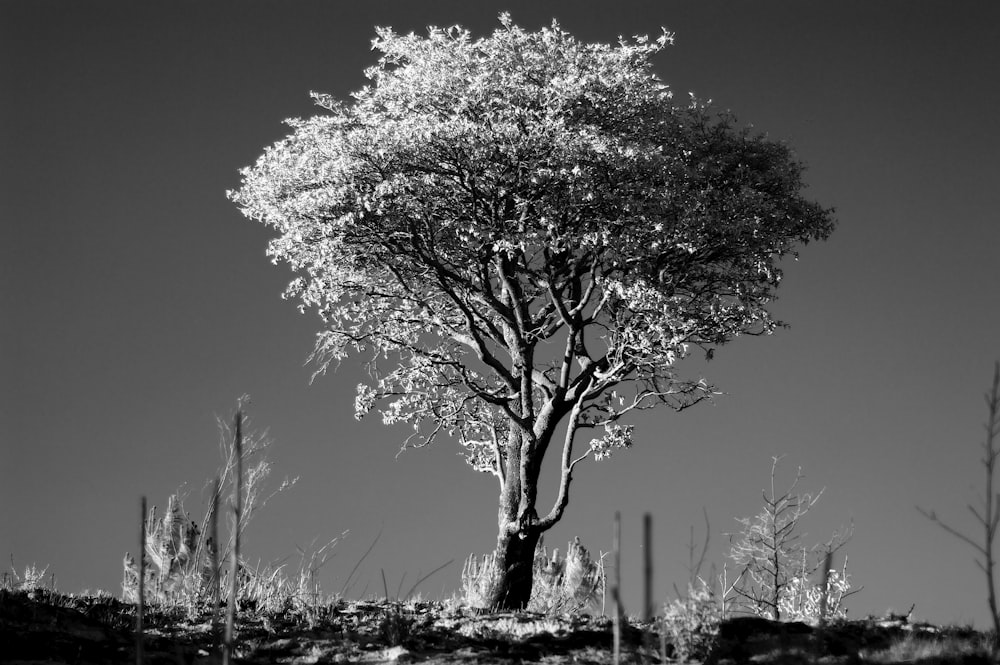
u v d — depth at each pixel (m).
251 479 12.27
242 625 15.66
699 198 22.70
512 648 14.77
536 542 22.97
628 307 22.45
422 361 24.77
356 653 14.45
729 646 14.30
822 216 24.16
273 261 23.88
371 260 24.42
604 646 14.74
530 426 23.36
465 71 23.38
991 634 15.05
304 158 23.16
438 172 23.17
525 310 24.17
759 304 23.50
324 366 24.52
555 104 22.92
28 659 13.08
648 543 7.39
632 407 22.86
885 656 13.77
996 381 6.99
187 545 17.22
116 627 15.15
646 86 23.45
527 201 22.66
